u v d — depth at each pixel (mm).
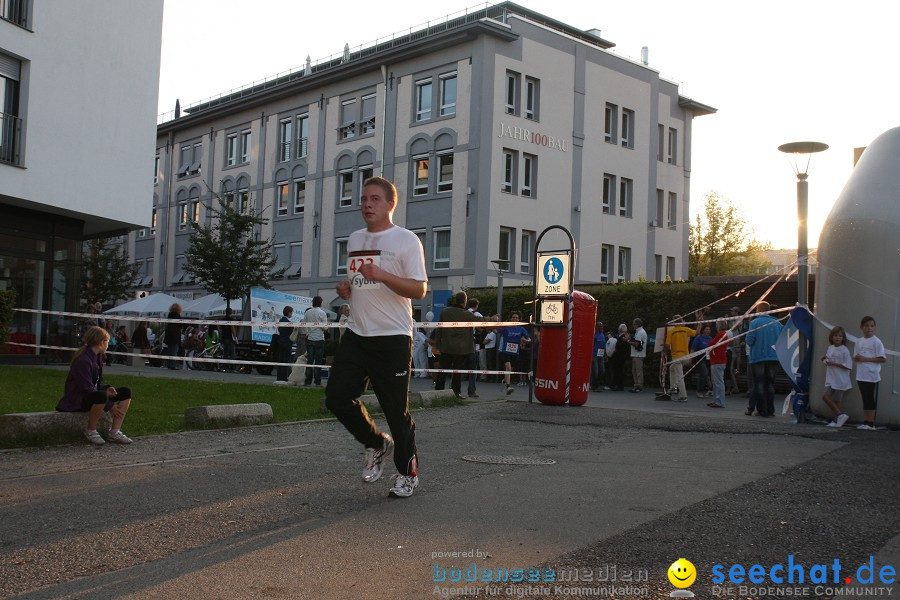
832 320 12094
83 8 22172
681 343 17203
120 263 45312
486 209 34219
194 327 30094
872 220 11828
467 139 34562
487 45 34375
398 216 37031
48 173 21375
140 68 23922
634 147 40562
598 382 20734
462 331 14469
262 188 44156
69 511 5160
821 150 12398
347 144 39656
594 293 24625
